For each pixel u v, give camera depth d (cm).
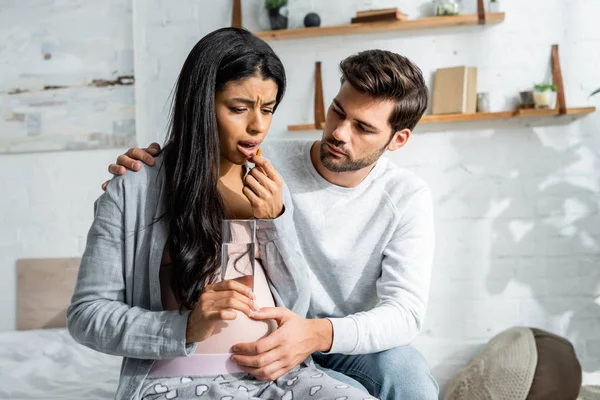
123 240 147
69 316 145
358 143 179
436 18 319
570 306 321
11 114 353
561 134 322
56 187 352
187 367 145
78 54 349
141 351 138
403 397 173
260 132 150
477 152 327
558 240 322
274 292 161
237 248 143
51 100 350
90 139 349
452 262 328
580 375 279
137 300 148
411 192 192
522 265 324
